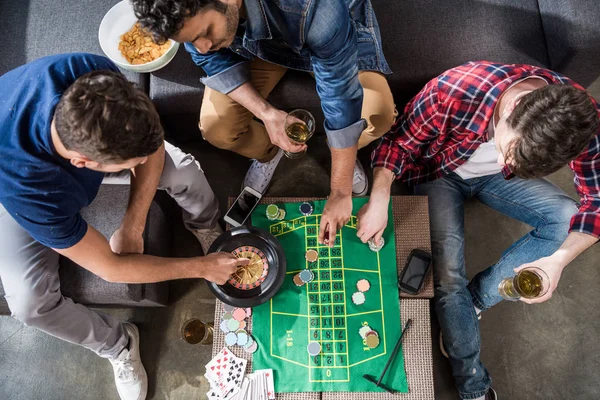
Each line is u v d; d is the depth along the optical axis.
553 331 2.28
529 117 1.31
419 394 1.68
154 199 2.09
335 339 1.71
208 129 2.04
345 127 1.59
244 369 1.69
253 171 2.41
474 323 2.02
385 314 1.74
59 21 2.14
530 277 1.68
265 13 1.39
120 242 1.61
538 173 1.40
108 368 2.30
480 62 1.69
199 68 2.09
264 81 1.99
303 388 1.68
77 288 1.83
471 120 1.67
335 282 1.76
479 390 2.04
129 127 1.05
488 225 2.45
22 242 1.69
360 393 1.68
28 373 2.30
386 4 2.15
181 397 2.23
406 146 1.86
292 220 1.85
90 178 1.50
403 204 1.86
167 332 2.31
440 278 2.04
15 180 1.22
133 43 2.01
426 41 2.12
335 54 1.41
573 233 1.72
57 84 1.25
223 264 1.65
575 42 1.94
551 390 2.21
